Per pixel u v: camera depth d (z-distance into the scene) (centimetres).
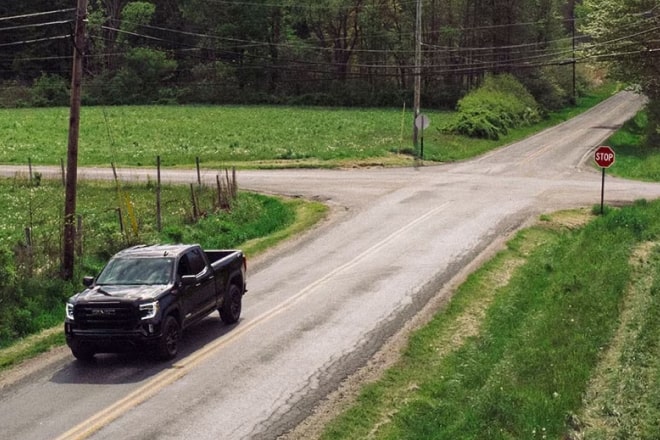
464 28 10112
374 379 1452
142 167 4844
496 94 8062
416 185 3909
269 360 1547
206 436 1180
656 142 6203
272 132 6812
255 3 10988
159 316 1513
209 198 3488
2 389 1432
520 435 1187
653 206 3103
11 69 11712
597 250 2420
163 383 1414
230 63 11425
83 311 1504
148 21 11088
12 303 1881
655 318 1783
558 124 8569
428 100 10400
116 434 1183
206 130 7038
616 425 1259
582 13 11856
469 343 1688
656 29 5744
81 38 2127
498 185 3900
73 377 1477
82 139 6444
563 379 1410
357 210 3262
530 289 2103
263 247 2691
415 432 1226
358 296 2025
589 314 1808
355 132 6719
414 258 2423
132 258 1669
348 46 11194
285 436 1191
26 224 2956
